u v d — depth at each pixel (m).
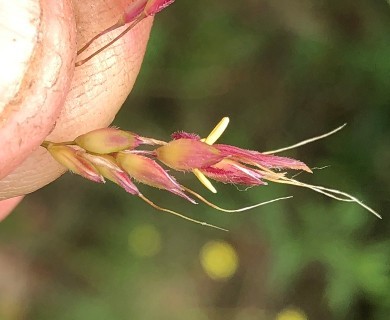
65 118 0.05
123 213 0.14
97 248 0.14
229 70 0.13
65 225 0.14
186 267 0.14
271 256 0.14
